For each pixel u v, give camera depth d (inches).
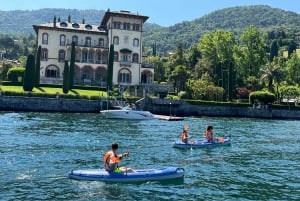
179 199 764.6
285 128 2593.5
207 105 3698.3
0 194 759.7
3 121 2145.7
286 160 1235.9
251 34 5438.0
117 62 4665.4
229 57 5418.3
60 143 1411.2
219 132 2106.3
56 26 4685.0
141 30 4756.4
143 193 799.1
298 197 797.2
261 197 791.7
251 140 1777.8
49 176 909.2
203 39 5659.5
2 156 1119.0
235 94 4704.7
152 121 2728.8
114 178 871.7
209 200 762.2
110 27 4680.1
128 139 1614.2
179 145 1421.0
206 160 1190.9
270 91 4603.8
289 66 6131.9
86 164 1060.5
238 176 973.2
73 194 775.1
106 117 2795.3
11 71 4178.2
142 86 4411.9
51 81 4256.9
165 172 906.1
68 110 3193.9
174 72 4537.4
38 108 3115.2
